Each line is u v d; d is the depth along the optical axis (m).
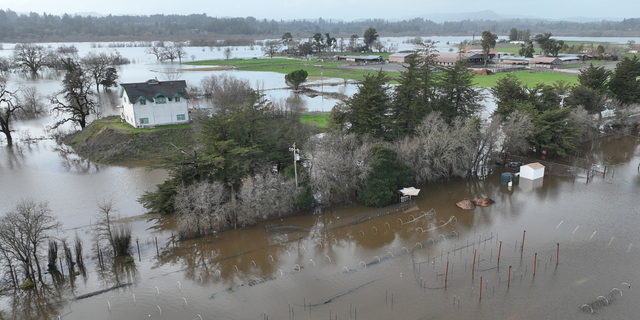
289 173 47.19
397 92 63.34
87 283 33.47
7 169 62.28
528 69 175.88
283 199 44.44
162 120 76.81
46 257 37.06
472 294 31.33
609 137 78.44
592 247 38.06
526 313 29.05
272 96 121.75
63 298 31.50
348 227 43.41
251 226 43.47
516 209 47.25
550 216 45.06
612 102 81.81
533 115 63.66
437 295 31.28
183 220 41.19
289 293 31.83
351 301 30.69
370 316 28.91
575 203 48.44
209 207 41.47
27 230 33.28
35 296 31.77
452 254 37.41
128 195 51.81
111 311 29.84
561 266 34.94
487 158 60.62
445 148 54.41
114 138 71.50
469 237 40.72
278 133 51.62
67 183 56.16
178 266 36.00
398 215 46.31
